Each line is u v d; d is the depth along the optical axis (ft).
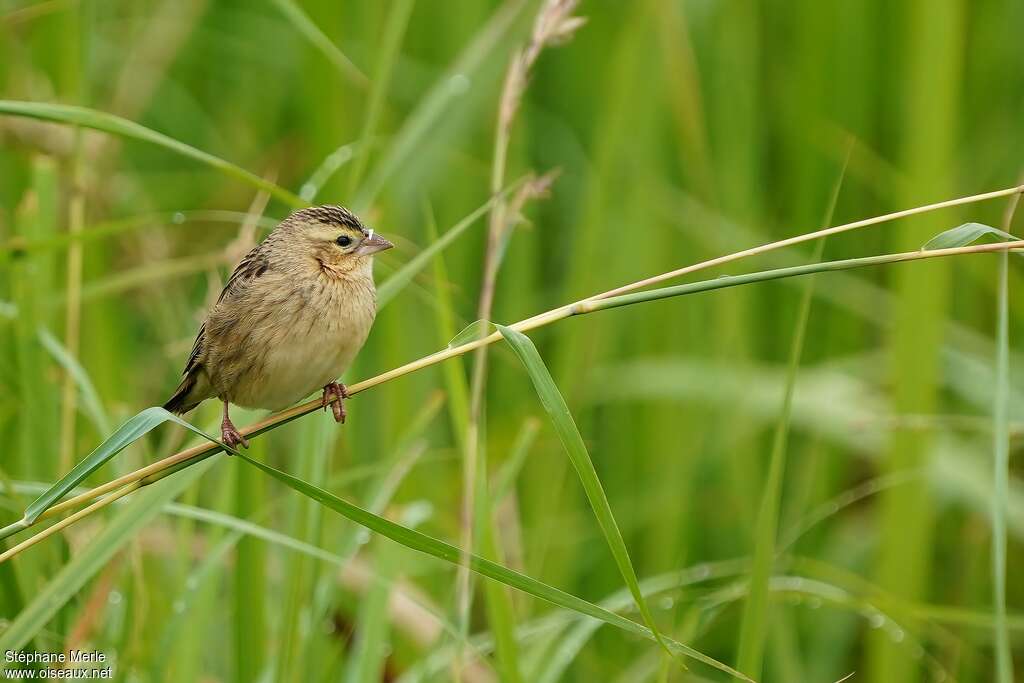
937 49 35.76
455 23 42.16
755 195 41.88
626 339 41.98
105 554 23.17
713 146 43.16
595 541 38.55
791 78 43.19
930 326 35.14
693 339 41.14
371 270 28.07
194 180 45.14
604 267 42.19
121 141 41.42
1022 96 42.50
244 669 28.02
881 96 42.80
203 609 27.02
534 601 34.50
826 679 36.09
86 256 37.19
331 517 34.86
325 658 28.81
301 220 27.71
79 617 28.50
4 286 35.96
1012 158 41.65
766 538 25.72
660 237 40.81
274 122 45.47
